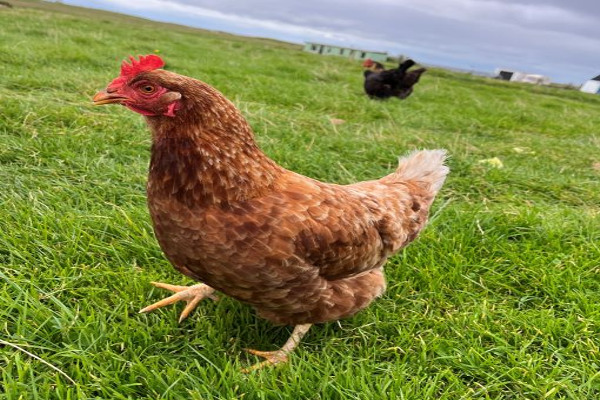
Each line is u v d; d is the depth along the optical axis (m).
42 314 0.56
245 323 0.64
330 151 1.20
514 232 0.87
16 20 3.40
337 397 0.53
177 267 0.56
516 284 0.75
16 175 0.85
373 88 2.45
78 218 0.75
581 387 0.56
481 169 1.18
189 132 0.48
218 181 0.49
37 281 0.61
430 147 1.34
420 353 0.60
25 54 1.93
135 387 0.52
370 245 0.59
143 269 0.69
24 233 0.68
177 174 0.49
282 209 0.51
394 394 0.52
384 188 0.68
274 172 0.54
